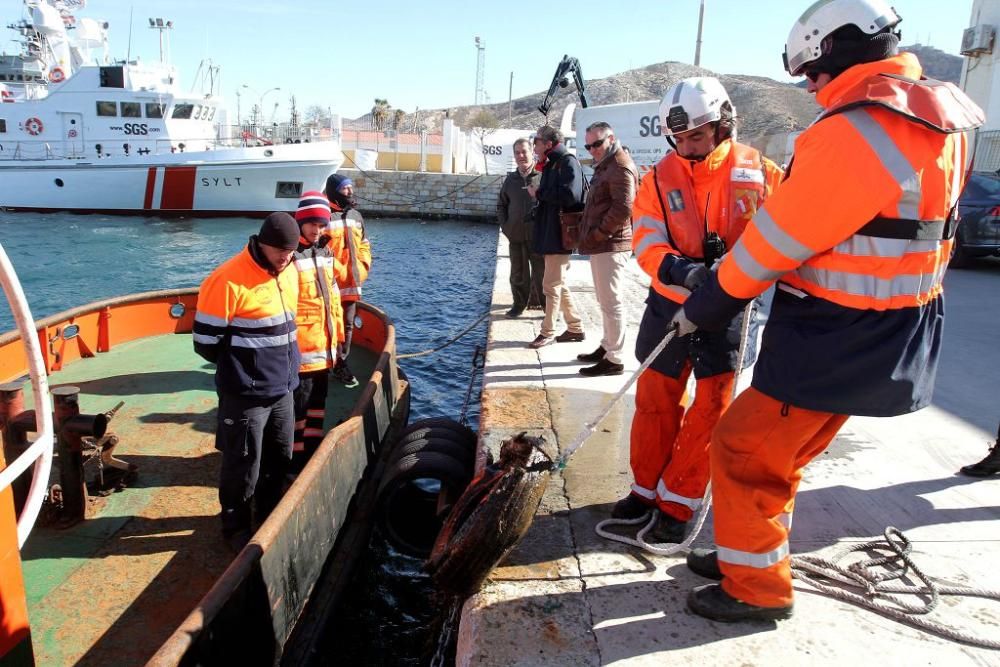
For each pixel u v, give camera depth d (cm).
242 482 386
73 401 396
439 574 287
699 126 284
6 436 386
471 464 459
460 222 3519
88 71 2881
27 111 2922
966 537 328
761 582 257
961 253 1178
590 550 321
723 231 296
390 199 3603
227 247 2339
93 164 2858
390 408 599
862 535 329
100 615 336
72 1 3316
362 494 486
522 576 300
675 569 307
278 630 331
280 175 2936
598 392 545
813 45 224
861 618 272
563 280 670
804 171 209
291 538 347
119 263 2025
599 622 270
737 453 247
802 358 227
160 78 2986
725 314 239
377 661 395
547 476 280
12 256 2050
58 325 637
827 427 248
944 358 641
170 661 233
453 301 1548
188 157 2845
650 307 321
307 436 509
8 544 201
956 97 212
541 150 643
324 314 489
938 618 270
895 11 221
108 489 442
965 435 453
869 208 205
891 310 218
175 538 399
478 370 989
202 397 597
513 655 252
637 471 340
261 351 377
